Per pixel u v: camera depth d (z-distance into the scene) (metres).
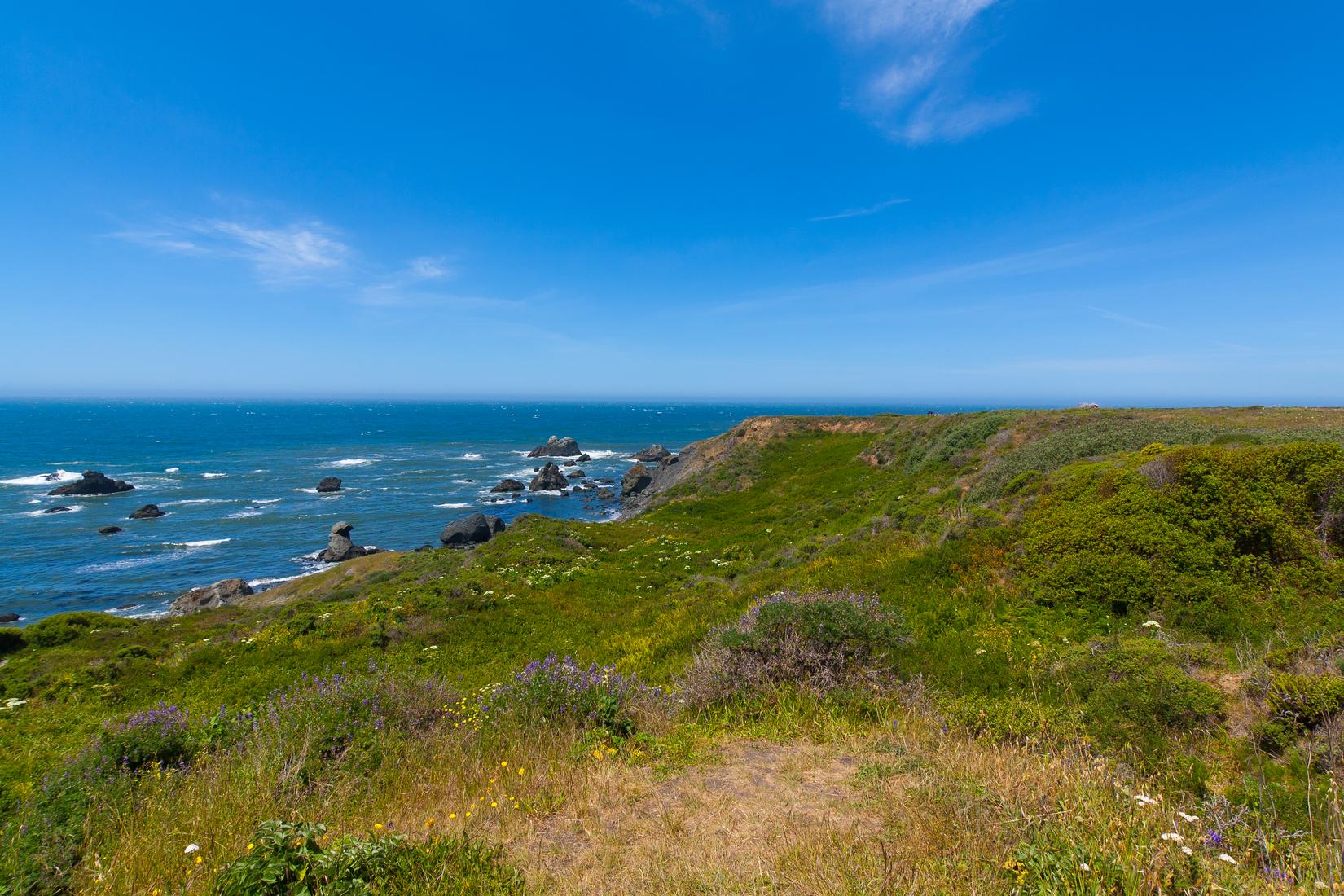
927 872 3.80
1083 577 10.82
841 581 14.31
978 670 8.82
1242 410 26.94
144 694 14.99
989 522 14.54
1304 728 5.62
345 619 19.72
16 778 8.53
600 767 5.84
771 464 47.97
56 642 21.44
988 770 5.21
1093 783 4.61
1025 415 31.78
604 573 24.91
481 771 5.91
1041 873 3.52
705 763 5.91
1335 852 3.65
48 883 4.21
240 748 6.63
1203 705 6.33
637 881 3.99
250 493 66.56
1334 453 10.80
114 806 5.19
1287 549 10.03
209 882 3.95
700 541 31.64
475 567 26.52
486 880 3.83
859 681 7.84
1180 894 3.37
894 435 43.12
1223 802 4.63
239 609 26.39
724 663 8.23
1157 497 11.75
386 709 7.84
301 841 3.71
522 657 15.89
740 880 3.94
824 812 4.84
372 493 67.75
